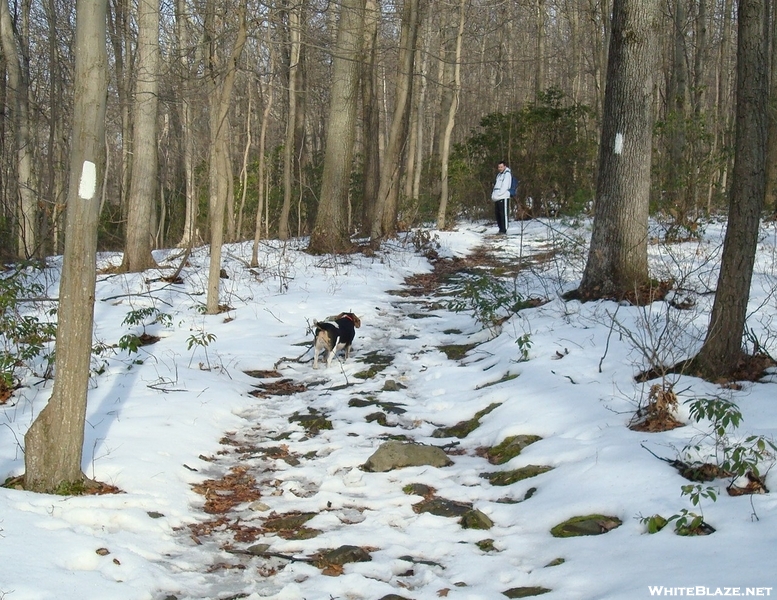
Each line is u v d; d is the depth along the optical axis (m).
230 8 11.06
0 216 18.69
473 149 23.86
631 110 9.99
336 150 16.50
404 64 16.67
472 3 22.75
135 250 14.57
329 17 16.67
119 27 18.36
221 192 11.44
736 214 6.79
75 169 5.03
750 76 6.55
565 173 22.19
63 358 5.14
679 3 19.39
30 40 22.75
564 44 36.00
